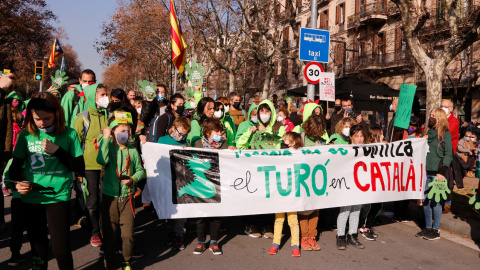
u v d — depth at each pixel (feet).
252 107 25.09
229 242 18.76
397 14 95.66
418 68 90.63
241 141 18.97
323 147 18.35
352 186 18.88
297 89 47.03
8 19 106.52
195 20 93.97
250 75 141.08
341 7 115.55
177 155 17.10
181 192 17.01
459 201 26.27
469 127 61.72
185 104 25.62
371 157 19.43
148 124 23.15
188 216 16.90
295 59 71.10
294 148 18.01
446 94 87.76
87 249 17.07
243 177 17.46
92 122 17.39
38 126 11.46
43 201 11.66
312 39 30.58
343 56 110.83
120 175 13.94
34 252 12.09
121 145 14.17
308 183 17.88
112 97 16.61
